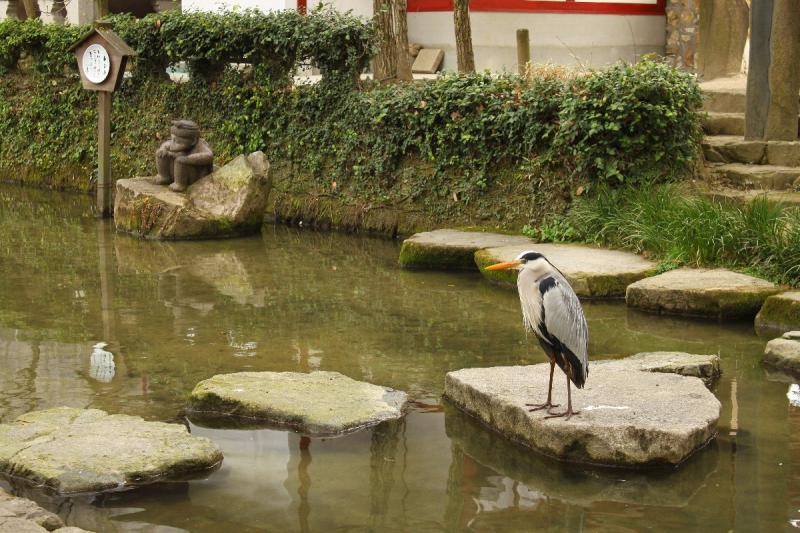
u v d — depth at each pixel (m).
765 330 8.64
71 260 11.81
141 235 13.42
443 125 13.02
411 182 13.41
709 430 6.11
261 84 14.98
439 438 6.32
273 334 8.70
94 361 7.89
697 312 9.05
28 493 5.48
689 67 17.81
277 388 6.97
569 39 17.95
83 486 5.48
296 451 6.12
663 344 8.27
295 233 13.85
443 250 11.37
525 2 17.52
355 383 7.16
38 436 6.10
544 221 11.98
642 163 11.63
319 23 14.16
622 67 12.08
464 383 6.77
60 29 17.78
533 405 6.25
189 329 8.84
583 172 11.84
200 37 15.26
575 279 9.77
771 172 11.79
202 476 5.74
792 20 12.00
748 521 5.16
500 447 6.19
